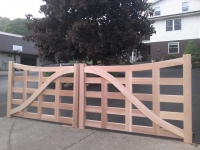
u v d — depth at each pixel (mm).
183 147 3193
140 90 7465
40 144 3564
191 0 19062
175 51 19688
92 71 4184
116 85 3939
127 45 7938
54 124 4652
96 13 7961
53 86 6797
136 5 8164
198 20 18594
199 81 8922
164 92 6906
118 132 4027
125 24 7809
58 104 4617
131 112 3812
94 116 4945
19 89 5203
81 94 4309
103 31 8094
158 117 3564
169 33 19984
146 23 8172
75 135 3916
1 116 5387
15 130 4305
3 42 24297
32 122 4828
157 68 3578
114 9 7980
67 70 4492
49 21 8492
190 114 3330
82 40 7660
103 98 4102
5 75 16938
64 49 8289
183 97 3383
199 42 18578
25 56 27250
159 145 3301
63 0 7598
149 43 21047
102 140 3625
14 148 3436
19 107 5156
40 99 4883
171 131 3469
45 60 9195
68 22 8250
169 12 20141
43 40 8070
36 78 4938
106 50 8000
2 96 7582
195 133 3719
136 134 3873
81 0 7227
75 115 4367
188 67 3322
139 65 3729
